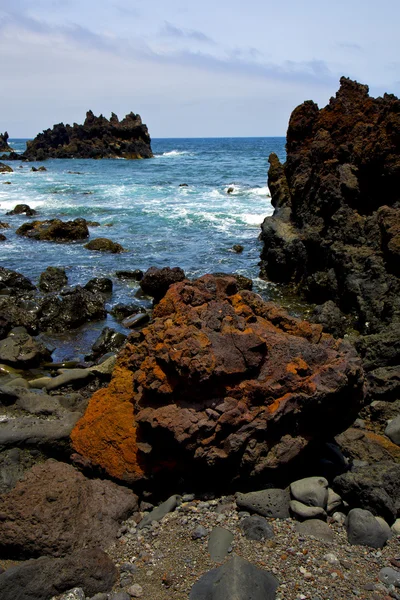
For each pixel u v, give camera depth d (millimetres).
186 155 92688
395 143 12508
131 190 37062
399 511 4891
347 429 6359
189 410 5105
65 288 15016
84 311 12734
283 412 5098
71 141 88625
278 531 4625
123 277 16188
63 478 5098
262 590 3785
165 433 5070
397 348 8609
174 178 46156
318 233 14203
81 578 4086
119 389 5809
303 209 16016
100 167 63312
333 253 13016
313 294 13867
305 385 5191
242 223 24234
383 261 11531
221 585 3768
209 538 4543
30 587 3996
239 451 5051
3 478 5582
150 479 5270
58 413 6758
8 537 4535
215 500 5168
